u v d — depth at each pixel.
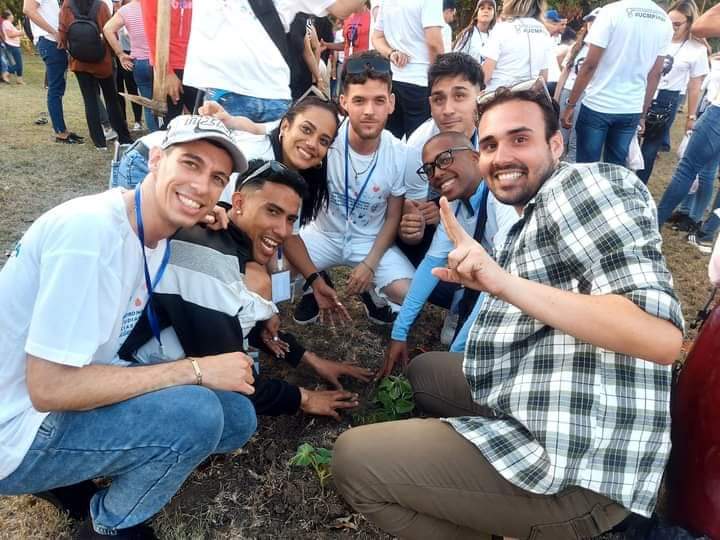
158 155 1.50
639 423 1.41
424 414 2.46
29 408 1.50
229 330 1.78
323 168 2.71
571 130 4.57
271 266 2.48
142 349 1.79
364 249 3.06
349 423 2.41
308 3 3.26
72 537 1.79
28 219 3.99
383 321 3.24
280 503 1.99
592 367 1.41
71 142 5.98
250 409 1.84
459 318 2.76
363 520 1.95
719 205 4.68
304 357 2.54
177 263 1.73
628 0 3.92
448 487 1.55
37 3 5.36
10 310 1.44
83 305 1.38
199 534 1.85
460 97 2.87
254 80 3.18
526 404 1.48
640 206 1.33
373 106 2.62
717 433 1.45
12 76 10.86
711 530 1.49
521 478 1.45
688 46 5.05
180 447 1.55
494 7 5.48
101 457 1.53
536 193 1.58
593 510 1.48
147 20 3.82
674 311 1.22
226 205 2.17
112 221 1.45
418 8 4.21
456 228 1.39
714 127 3.96
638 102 4.20
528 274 1.51
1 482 1.51
